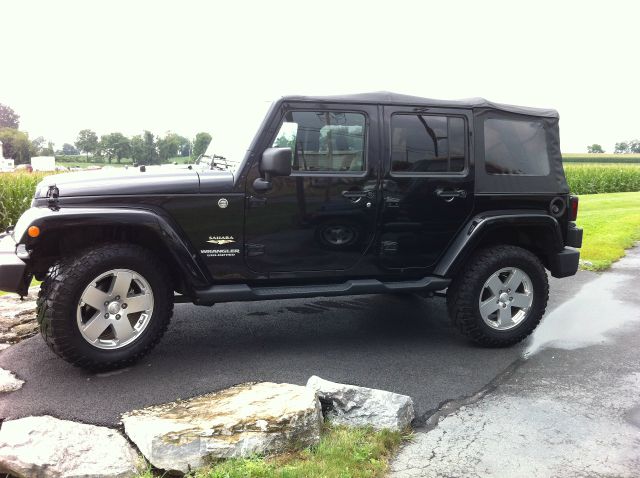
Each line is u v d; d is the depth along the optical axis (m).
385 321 5.45
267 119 4.09
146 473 2.78
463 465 2.99
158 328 4.03
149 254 3.95
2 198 12.14
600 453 3.12
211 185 4.02
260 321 5.36
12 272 3.74
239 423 2.97
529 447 3.18
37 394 3.61
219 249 4.11
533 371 4.28
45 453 2.78
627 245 10.33
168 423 2.99
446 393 3.86
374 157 4.34
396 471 2.94
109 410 3.39
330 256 4.38
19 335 4.71
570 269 5.01
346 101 4.24
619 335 5.17
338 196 4.28
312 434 3.11
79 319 3.75
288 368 4.19
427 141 4.50
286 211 4.19
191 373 4.02
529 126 4.85
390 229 4.46
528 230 4.96
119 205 3.85
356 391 3.43
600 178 29.53
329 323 5.34
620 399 3.80
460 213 4.63
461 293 4.60
